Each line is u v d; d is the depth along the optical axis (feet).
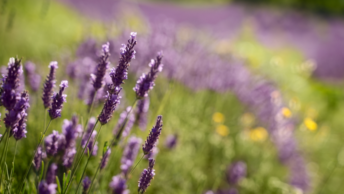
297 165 14.96
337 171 15.21
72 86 10.52
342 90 36.19
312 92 27.81
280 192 12.31
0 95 4.31
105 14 49.98
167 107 12.36
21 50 15.62
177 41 16.43
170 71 13.35
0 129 7.79
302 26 77.61
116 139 6.75
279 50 39.68
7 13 16.10
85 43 13.33
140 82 5.56
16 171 7.18
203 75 15.44
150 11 72.02
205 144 12.76
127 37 14.67
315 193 14.05
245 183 11.73
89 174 8.04
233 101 16.76
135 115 8.00
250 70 19.76
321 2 94.32
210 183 11.55
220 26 67.92
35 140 7.67
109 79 6.95
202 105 14.74
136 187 8.75
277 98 15.84
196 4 97.96
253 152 14.08
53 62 5.29
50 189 4.69
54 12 30.04
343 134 20.26
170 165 10.72
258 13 85.97
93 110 7.73
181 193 10.00
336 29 79.82
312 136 17.98
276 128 14.67
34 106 9.09
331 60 48.19
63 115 9.73
